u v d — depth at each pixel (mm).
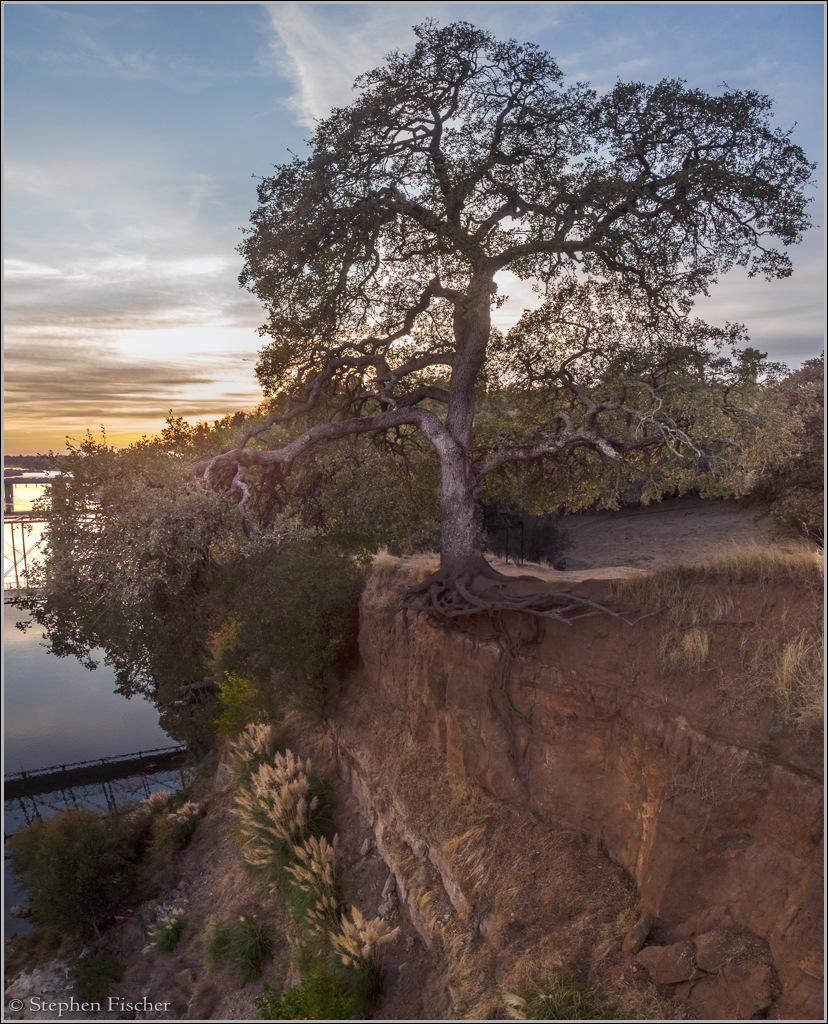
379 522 16438
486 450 14555
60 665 48250
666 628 8734
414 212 11250
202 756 25422
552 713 10367
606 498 14766
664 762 8062
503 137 11031
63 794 27906
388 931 11367
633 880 8633
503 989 8305
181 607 12234
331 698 17812
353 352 13859
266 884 14719
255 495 13742
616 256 11312
